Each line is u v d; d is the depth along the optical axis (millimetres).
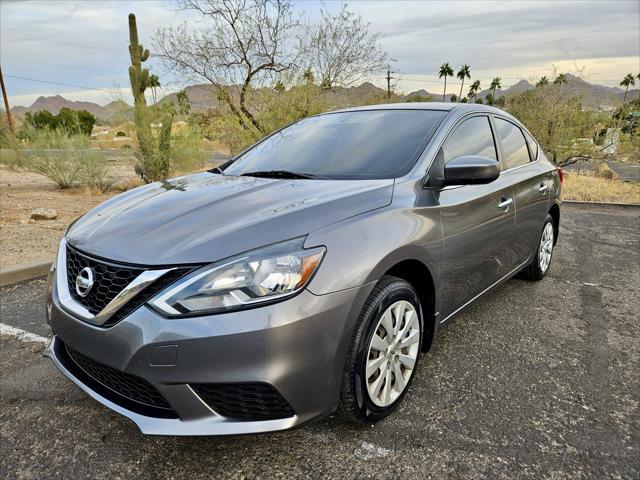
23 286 4527
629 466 2072
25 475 2094
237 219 2088
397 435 2285
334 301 1929
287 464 2115
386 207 2312
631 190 12336
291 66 10992
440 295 2619
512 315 3760
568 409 2492
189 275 1831
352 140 3104
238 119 11094
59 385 2818
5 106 21953
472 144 3180
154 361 1820
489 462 2096
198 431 1865
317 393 1944
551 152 15133
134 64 10867
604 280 4699
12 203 9297
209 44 10930
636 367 2941
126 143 13203
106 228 2236
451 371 2881
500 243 3309
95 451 2242
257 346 1792
